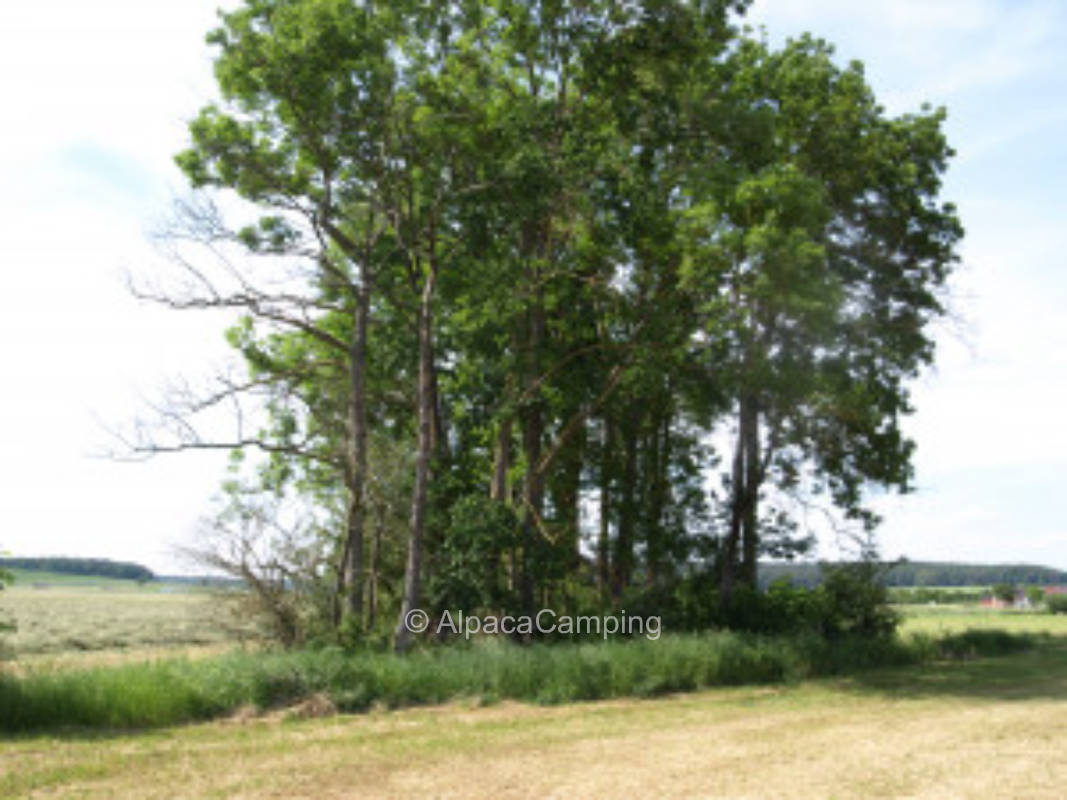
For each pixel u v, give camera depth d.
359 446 25.28
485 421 28.55
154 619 47.72
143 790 9.00
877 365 31.56
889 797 9.02
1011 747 11.95
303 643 22.14
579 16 25.78
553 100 27.03
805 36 31.72
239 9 24.84
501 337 26.86
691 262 24.22
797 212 23.66
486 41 27.41
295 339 33.06
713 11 25.64
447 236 28.00
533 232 28.14
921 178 32.09
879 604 29.39
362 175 26.33
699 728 13.67
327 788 9.26
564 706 16.53
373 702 15.95
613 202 24.30
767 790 9.30
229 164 26.09
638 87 25.97
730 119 25.75
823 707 16.28
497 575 25.38
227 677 15.18
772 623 28.30
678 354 26.42
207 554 21.95
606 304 27.84
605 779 9.80
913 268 32.16
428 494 26.80
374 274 27.36
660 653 19.98
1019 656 28.64
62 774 9.57
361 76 24.00
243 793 8.96
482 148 26.22
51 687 13.10
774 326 25.20
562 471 33.34
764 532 30.91
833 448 29.19
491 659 18.59
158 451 23.14
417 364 28.12
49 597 76.56
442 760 10.85
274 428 30.22
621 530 31.66
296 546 23.17
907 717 14.90
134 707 13.29
